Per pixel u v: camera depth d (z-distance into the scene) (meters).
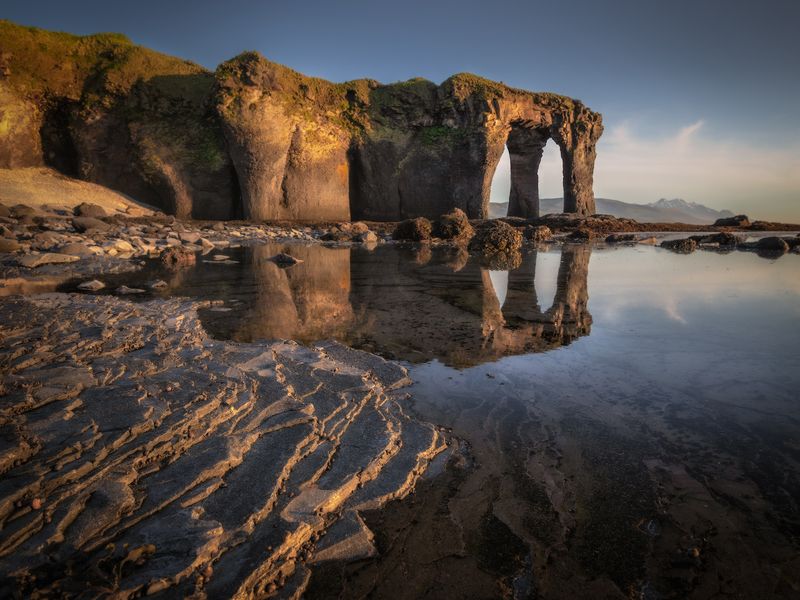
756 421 3.37
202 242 17.12
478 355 4.88
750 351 4.92
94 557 1.98
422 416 3.52
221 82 30.55
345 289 8.69
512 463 2.91
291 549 2.16
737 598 1.94
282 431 3.08
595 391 3.95
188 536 2.12
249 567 2.01
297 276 10.14
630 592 1.98
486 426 3.37
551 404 3.71
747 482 2.67
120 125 31.86
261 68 31.52
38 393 3.30
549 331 5.81
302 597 1.97
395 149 37.38
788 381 4.09
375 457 2.86
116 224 21.81
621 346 5.16
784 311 6.84
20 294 7.55
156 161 31.11
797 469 2.78
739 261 13.44
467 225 23.12
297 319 6.32
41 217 19.48
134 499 2.34
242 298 7.65
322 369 4.21
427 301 7.63
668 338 5.45
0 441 2.66
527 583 2.03
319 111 35.34
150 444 2.75
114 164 31.84
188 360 4.25
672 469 2.81
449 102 36.84
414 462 2.88
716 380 4.14
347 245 19.05
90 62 32.12
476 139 36.41
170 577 1.91
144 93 31.78
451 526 2.38
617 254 15.77
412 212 38.09
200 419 3.09
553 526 2.37
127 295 7.73
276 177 32.22
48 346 4.49
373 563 2.15
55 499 2.26
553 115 41.47
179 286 8.71
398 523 2.40
